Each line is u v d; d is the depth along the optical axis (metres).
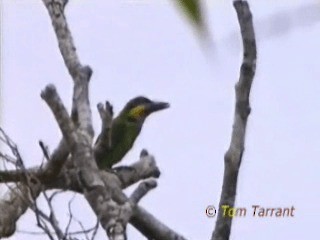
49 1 6.28
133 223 6.43
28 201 5.62
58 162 6.22
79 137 5.46
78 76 6.14
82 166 5.36
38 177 6.16
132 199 5.81
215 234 5.53
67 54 6.17
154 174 7.41
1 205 6.63
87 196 5.23
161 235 6.49
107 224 5.04
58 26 6.21
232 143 5.53
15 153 5.42
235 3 5.13
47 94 5.41
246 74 5.42
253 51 5.30
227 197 5.55
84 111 5.99
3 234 6.65
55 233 5.09
